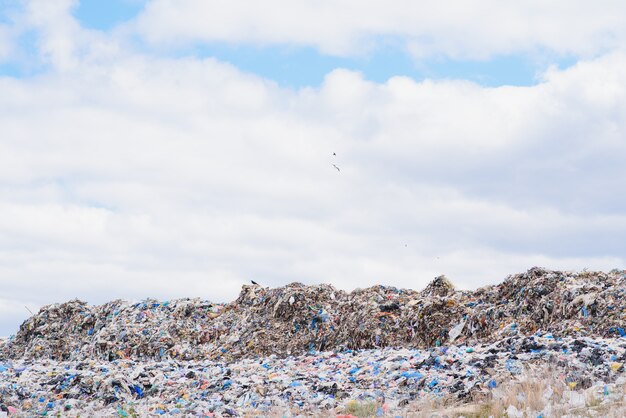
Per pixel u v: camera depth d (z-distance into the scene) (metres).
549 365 17.78
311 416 16.56
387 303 33.50
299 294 36.16
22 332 40.31
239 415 17.58
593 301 27.14
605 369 17.34
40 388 20.89
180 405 18.86
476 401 16.22
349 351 30.92
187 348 34.69
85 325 39.16
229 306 39.22
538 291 30.12
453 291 35.22
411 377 19.03
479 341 28.69
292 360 26.25
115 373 22.06
